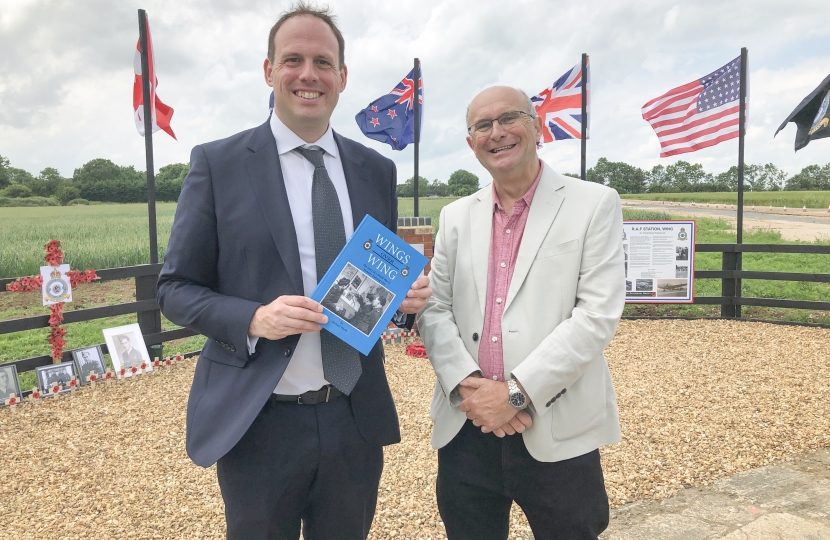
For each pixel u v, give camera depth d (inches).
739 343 246.1
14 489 125.6
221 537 104.7
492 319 70.0
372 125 295.3
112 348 214.1
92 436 156.3
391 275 60.9
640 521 104.6
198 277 61.4
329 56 60.9
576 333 63.4
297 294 59.7
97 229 844.0
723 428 150.0
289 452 60.9
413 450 140.2
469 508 72.9
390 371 210.1
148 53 230.4
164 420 167.9
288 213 60.8
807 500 110.2
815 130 263.4
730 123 287.6
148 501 118.9
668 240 288.2
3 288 190.7
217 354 63.0
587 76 296.5
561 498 67.4
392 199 72.1
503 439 68.6
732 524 102.0
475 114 68.8
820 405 165.8
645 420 156.6
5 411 177.6
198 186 60.5
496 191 73.9
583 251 67.3
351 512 65.5
